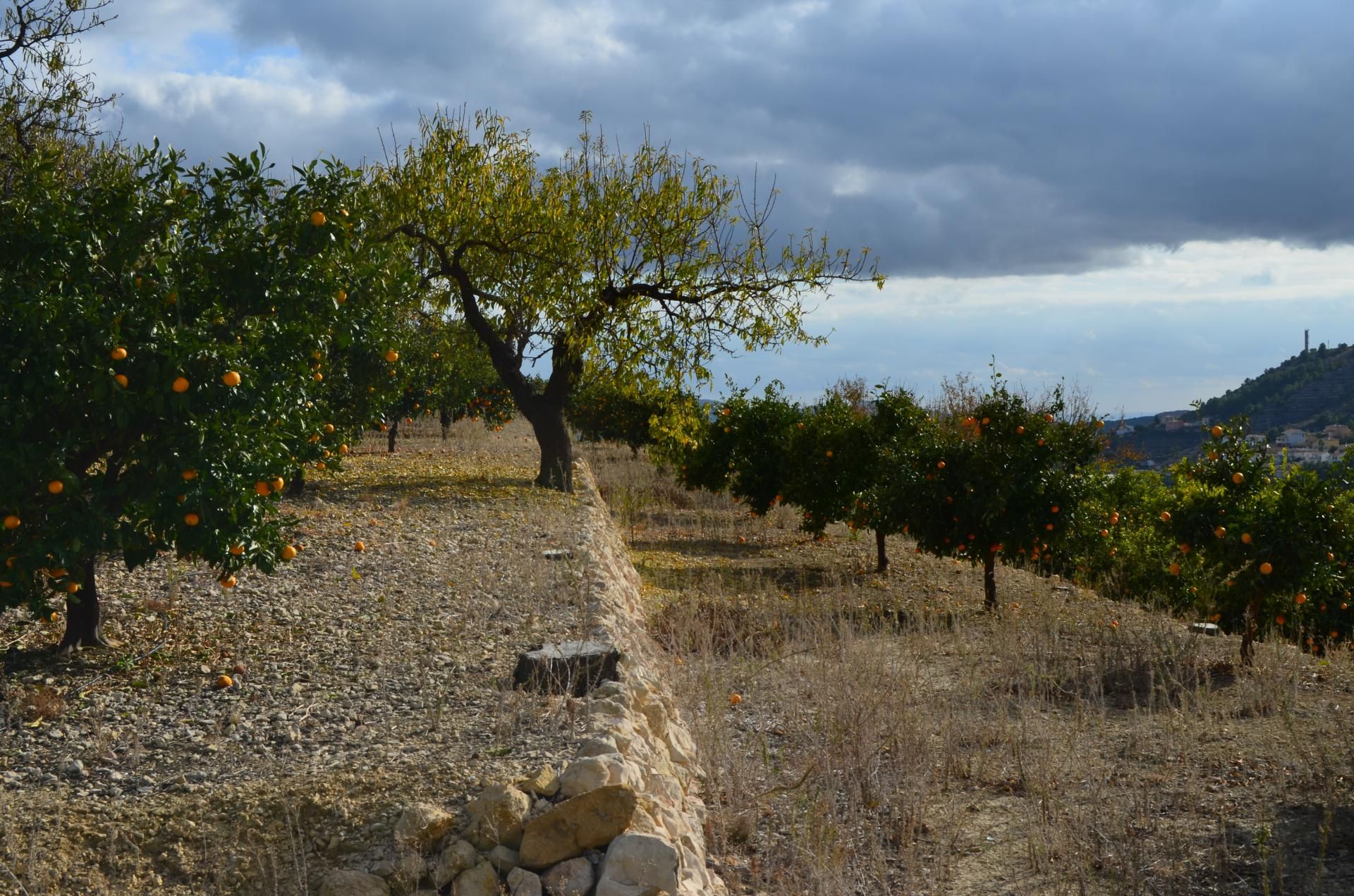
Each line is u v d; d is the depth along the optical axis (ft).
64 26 34.27
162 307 18.26
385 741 15.28
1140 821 16.87
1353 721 21.63
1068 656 28.22
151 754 15.02
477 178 52.21
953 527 38.37
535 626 22.21
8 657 19.77
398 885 11.66
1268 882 14.42
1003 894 14.61
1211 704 23.66
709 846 15.87
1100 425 40.98
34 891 11.27
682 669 24.91
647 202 51.98
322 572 27.22
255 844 12.42
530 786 13.23
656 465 87.25
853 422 50.49
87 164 34.14
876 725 20.66
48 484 16.43
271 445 18.81
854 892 14.56
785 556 51.65
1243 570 27.63
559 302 50.55
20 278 17.34
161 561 27.48
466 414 100.22
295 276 20.01
